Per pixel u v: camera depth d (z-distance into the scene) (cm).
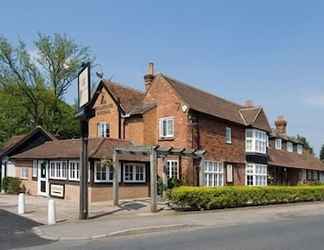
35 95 5188
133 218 2236
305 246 1446
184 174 3469
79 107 2302
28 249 1430
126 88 4041
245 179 4166
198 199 2692
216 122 3812
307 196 3722
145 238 1655
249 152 4241
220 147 3831
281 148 5600
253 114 4347
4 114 5200
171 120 3581
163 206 2792
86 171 2219
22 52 5112
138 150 2697
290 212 2756
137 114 3669
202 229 1922
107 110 3894
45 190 3484
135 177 3300
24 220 2139
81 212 2191
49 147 3662
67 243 1556
